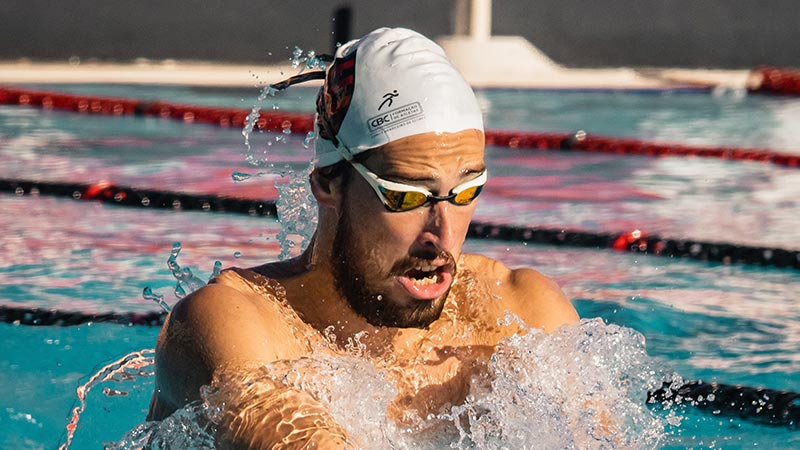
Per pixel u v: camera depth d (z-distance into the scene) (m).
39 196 20.00
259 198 19.80
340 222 6.55
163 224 18.08
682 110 36.47
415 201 6.19
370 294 6.55
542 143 28.86
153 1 47.25
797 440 9.59
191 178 21.80
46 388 10.76
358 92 6.42
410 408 6.79
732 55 51.34
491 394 6.96
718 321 13.55
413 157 6.18
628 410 7.74
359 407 6.44
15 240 16.61
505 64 42.97
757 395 10.75
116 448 6.99
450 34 48.34
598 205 20.64
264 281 6.94
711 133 31.19
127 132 28.78
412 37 6.69
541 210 20.06
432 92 6.30
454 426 6.85
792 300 14.62
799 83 40.91
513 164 25.88
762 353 12.26
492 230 18.38
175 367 6.55
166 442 6.42
